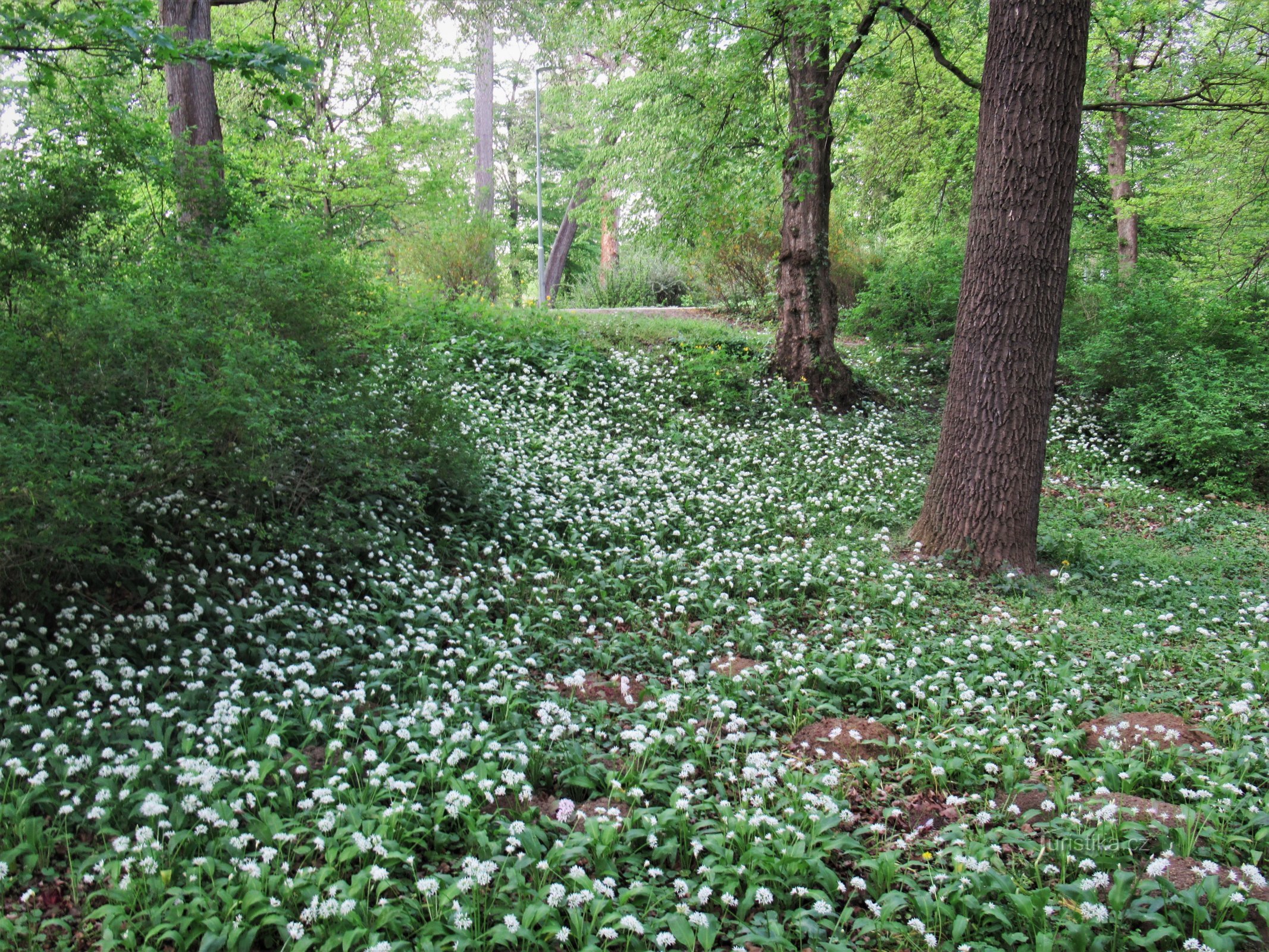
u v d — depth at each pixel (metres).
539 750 4.86
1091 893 3.71
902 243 25.12
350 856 3.73
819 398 15.12
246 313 6.64
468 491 8.76
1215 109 13.16
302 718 5.03
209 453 5.97
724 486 11.15
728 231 16.94
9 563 4.97
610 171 21.86
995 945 3.60
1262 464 13.62
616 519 9.30
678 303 26.69
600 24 15.79
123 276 6.63
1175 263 24.70
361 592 6.92
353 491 7.70
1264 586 9.37
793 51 14.10
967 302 9.14
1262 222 20.56
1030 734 5.57
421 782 4.54
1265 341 16.36
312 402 6.88
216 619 5.88
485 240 19.97
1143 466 14.61
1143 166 23.41
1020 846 4.33
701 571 8.10
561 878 3.87
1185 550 10.80
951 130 22.08
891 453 13.16
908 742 5.29
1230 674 6.43
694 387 14.44
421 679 5.56
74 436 5.05
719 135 14.56
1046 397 9.02
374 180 18.69
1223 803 4.46
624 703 5.82
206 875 3.74
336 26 19.03
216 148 8.27
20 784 4.18
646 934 3.55
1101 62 17.88
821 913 3.67
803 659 6.52
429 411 8.44
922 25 12.18
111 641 5.29
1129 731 5.46
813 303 15.16
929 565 8.95
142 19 6.05
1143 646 7.17
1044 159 8.71
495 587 7.44
